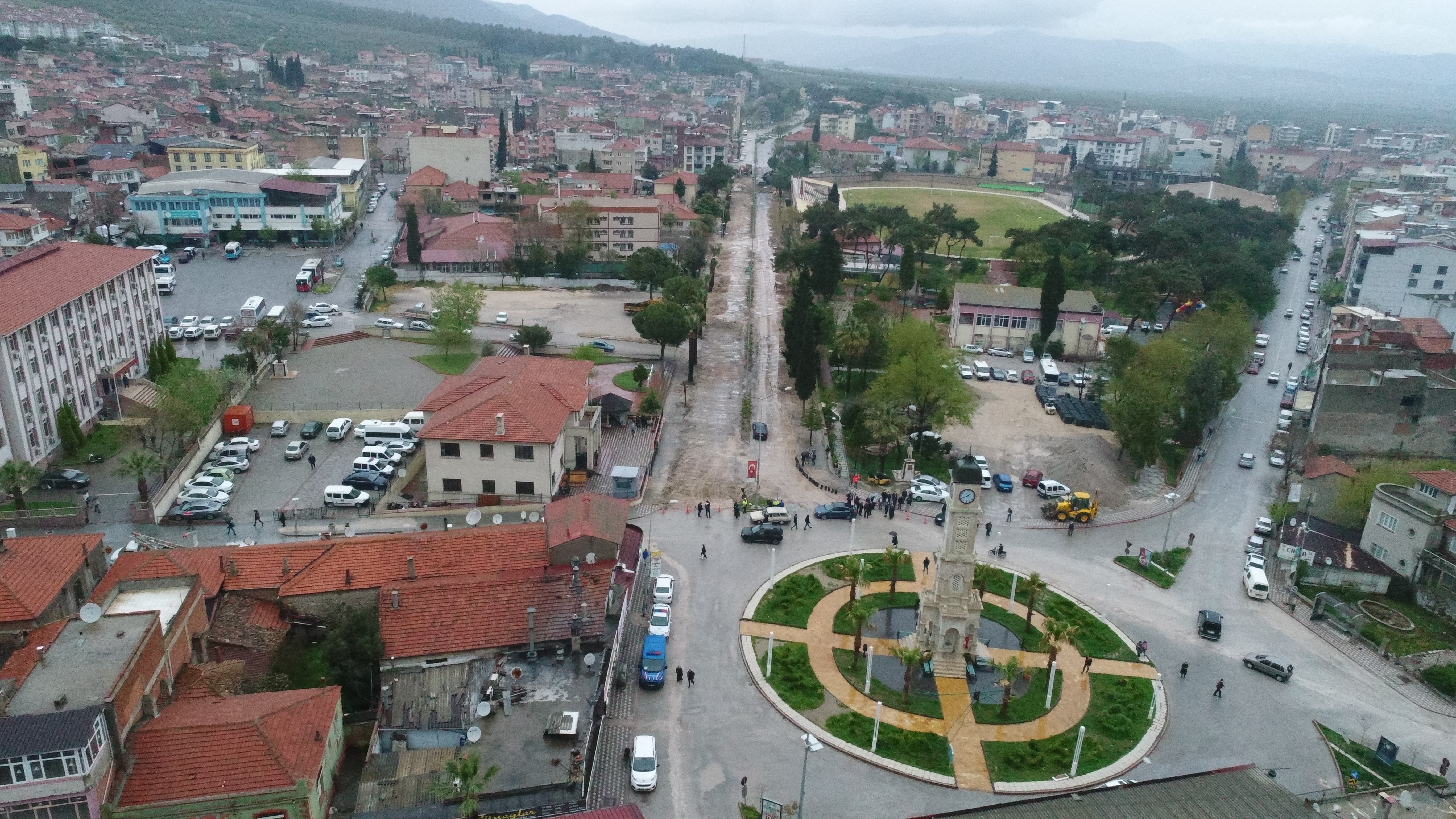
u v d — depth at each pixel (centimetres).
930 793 6262
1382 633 8412
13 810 4594
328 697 5912
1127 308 17912
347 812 5616
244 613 7019
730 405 13675
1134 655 7925
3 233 16150
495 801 5522
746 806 6025
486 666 6725
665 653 7381
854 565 7988
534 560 7769
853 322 14425
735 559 9181
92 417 11356
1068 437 12606
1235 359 14862
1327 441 12656
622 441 12019
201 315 16025
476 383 10762
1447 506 9112
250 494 9812
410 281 19462
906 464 11356
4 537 8138
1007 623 8262
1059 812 5431
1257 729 7094
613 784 6153
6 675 5334
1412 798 6116
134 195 19988
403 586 7112
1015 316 16912
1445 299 17588
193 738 5253
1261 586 8988
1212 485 11869
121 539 8644
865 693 7250
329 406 12256
